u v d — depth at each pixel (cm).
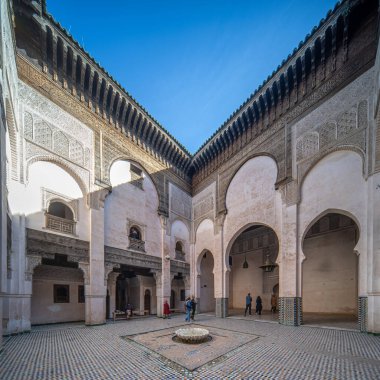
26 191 654
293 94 865
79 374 350
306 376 337
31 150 679
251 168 1011
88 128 860
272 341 529
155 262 1080
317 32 768
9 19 528
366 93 643
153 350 468
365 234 615
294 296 750
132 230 1005
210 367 375
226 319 923
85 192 813
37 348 482
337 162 703
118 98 970
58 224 721
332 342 514
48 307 827
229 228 1088
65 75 802
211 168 1269
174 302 1283
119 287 1227
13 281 602
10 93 545
